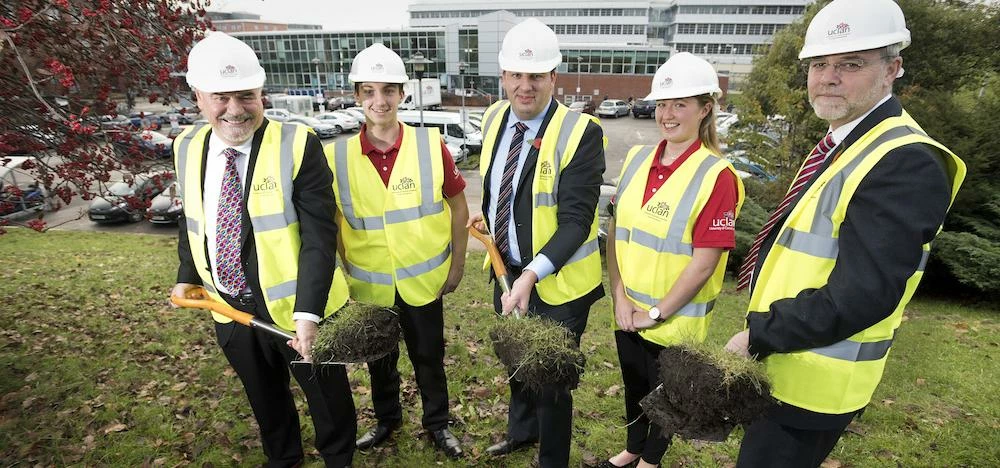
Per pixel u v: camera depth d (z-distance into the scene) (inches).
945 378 150.9
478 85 1814.7
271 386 89.3
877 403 130.9
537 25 81.1
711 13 2440.9
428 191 90.4
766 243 65.5
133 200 148.9
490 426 114.5
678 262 77.2
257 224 75.8
